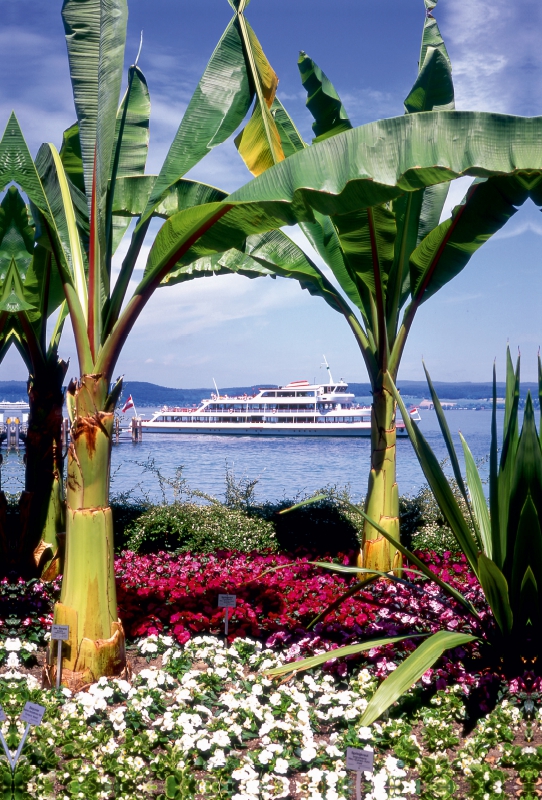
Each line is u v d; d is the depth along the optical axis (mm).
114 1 4172
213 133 4344
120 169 5438
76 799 2852
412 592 5371
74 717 3521
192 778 3020
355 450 40875
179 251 4039
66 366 6559
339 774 3076
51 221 4211
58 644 3920
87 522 3971
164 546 7734
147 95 5598
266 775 3070
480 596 5391
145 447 44719
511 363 4531
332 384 57250
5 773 2906
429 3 6242
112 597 4090
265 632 5055
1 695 3760
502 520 4359
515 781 3127
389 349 6242
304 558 7145
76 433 3967
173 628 4988
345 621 4820
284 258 6551
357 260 5973
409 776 3211
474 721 3695
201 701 3869
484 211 5270
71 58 4332
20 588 5590
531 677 3930
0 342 6664
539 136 3170
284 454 37094
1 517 6414
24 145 4129
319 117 6250
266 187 3604
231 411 59125
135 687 4027
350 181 3336
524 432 3969
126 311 4062
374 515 6133
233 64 4551
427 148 3268
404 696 3893
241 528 7793
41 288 6031
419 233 6688
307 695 3926
